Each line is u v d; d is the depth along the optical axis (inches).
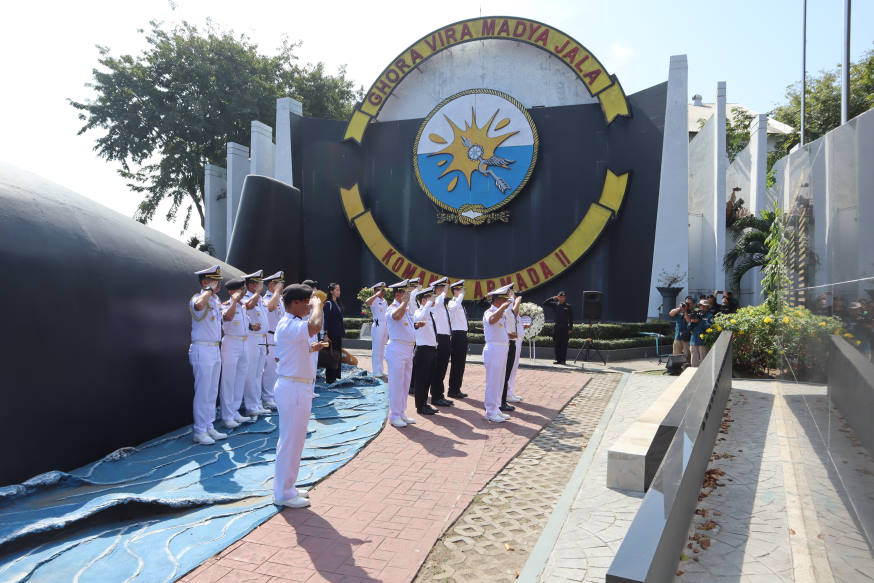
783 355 300.5
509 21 757.9
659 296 706.8
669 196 704.4
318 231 855.1
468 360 605.6
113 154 1242.0
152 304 296.5
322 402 376.8
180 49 1211.9
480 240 774.5
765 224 764.6
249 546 172.9
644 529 103.3
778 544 167.2
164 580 151.4
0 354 214.8
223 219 1159.0
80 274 253.6
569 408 371.2
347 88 1469.0
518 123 752.3
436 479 233.0
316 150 864.9
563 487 224.8
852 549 114.7
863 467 106.8
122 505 189.6
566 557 161.6
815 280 169.9
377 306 485.1
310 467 245.8
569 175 743.1
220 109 1251.2
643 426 252.8
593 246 718.5
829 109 1158.3
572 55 735.7
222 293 363.6
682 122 701.9
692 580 145.9
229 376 318.0
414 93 826.8
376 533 182.5
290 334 203.8
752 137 852.0
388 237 817.5
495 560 165.8
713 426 249.8
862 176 117.1
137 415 282.8
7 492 204.1
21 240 231.6
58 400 237.8
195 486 224.2
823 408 151.2
